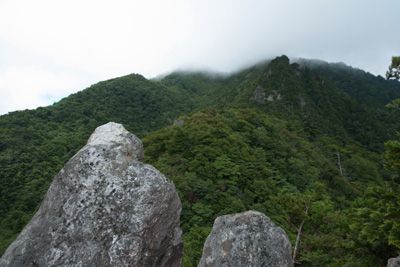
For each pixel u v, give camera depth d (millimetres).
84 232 5953
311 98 122000
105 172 6312
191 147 56219
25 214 58062
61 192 6211
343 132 106938
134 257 5961
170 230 6598
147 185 6359
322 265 21531
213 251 7473
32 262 5809
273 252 7238
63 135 100562
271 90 115125
